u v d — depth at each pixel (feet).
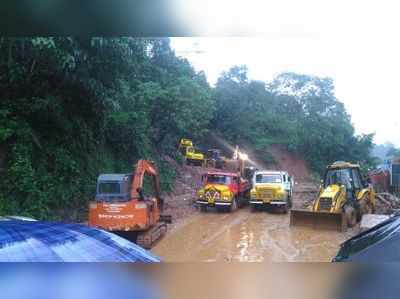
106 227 30.86
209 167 98.43
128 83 62.13
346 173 46.32
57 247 4.58
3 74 32.30
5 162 32.68
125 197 32.07
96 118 46.09
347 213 42.57
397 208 55.72
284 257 30.01
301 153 163.22
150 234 32.27
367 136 177.68
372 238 8.93
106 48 34.83
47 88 36.99
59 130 39.17
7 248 4.31
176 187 73.87
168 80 74.90
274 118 160.15
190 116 73.72
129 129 57.98
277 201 55.16
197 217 51.21
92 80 38.34
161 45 84.02
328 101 175.52
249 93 159.02
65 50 30.32
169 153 91.61
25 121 34.73
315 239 37.09
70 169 38.32
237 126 145.59
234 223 46.91
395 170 91.20
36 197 32.32
